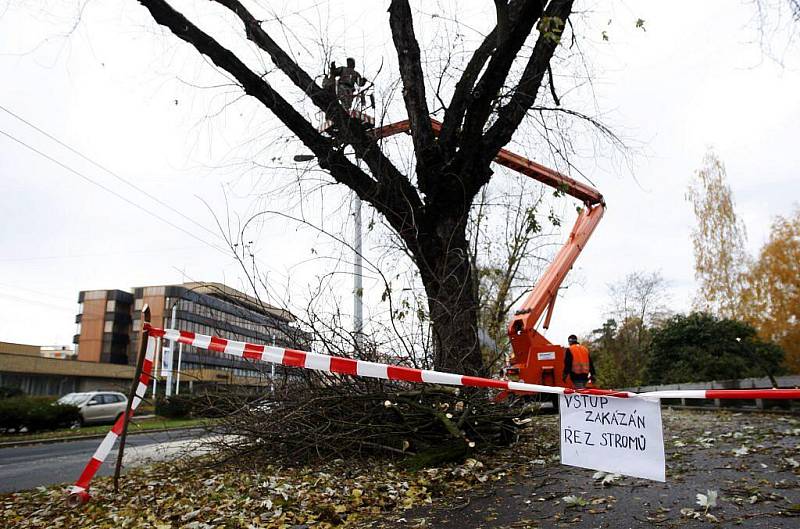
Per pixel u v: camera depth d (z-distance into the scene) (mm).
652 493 4738
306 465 6832
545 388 3959
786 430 8891
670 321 27328
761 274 35000
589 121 9586
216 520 4754
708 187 39750
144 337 5688
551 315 14758
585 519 4121
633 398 3549
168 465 8031
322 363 5066
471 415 7172
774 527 3654
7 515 5695
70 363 47500
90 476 5406
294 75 8805
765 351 24547
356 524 4516
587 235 15367
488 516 4426
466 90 9039
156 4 8016
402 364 7289
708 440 7996
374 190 9016
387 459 6883
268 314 7422
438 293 8289
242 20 8656
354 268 9586
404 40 9078
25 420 19516
